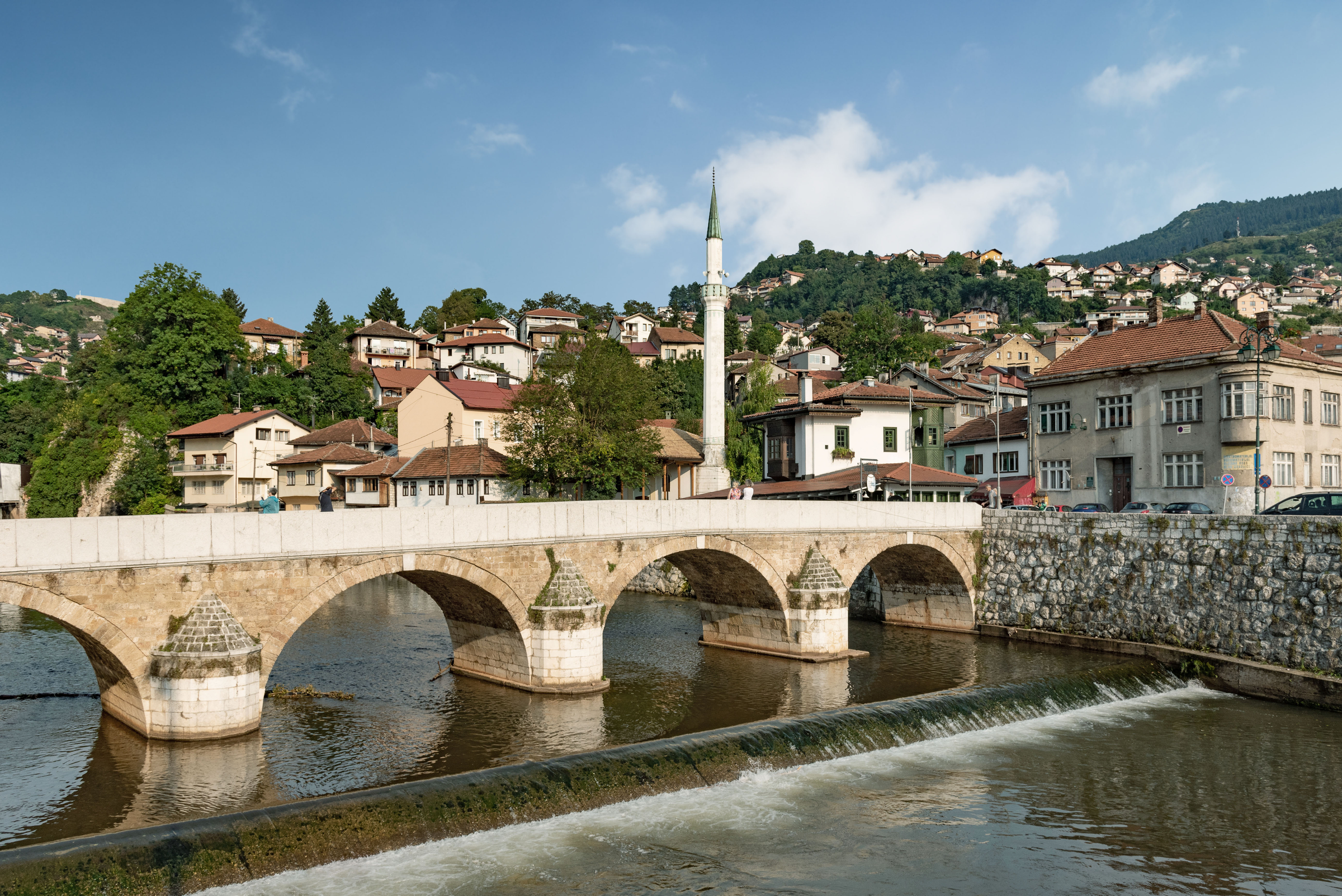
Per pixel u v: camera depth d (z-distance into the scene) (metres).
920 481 54.22
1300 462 48.88
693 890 18.39
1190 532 38.34
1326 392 51.38
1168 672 36.78
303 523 27.66
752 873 19.27
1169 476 50.22
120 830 17.86
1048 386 57.34
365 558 28.80
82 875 16.38
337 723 28.89
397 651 41.59
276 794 22.23
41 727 27.62
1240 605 36.16
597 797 22.31
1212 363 48.09
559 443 63.28
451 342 134.38
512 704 31.66
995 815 22.67
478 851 19.62
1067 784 24.83
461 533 30.95
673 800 22.92
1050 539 43.81
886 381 87.75
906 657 40.34
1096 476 54.19
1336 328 191.12
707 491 67.06
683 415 112.81
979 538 47.00
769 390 82.94
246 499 85.69
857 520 42.25
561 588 33.09
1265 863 20.20
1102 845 21.08
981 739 28.59
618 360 65.69
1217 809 23.14
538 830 20.80
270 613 27.08
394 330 136.00
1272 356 45.59
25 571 23.05
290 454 88.44
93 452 81.12
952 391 76.06
